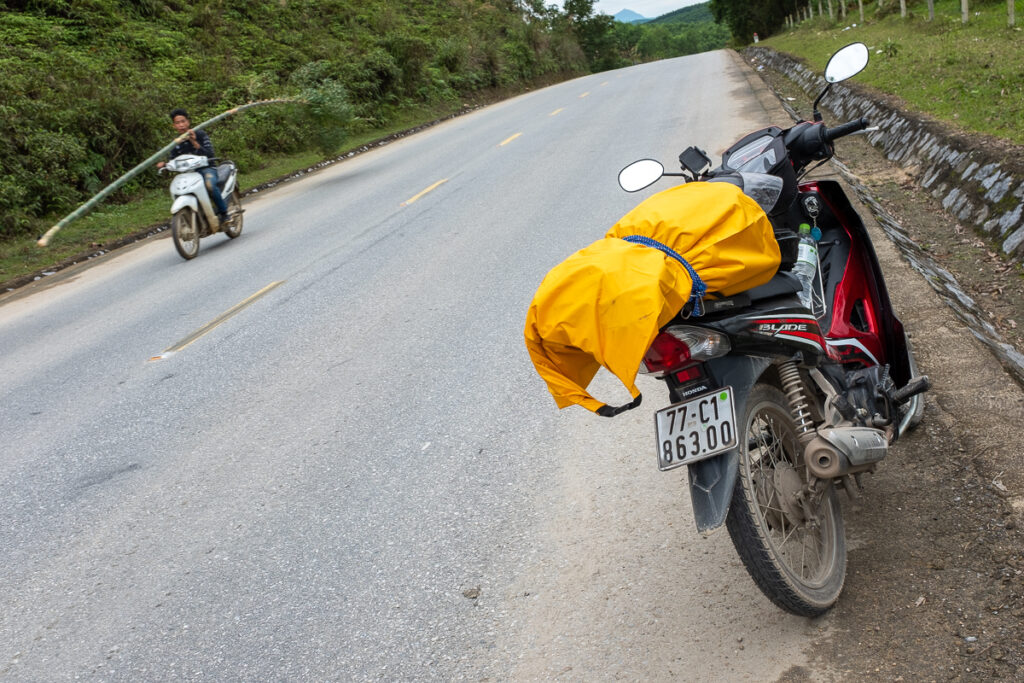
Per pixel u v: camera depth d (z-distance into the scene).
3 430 6.07
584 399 2.66
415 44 29.22
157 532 4.34
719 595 3.20
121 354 7.50
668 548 3.54
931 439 3.77
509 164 14.88
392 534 4.02
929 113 9.96
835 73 4.18
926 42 16.53
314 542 4.05
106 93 16.80
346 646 3.29
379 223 11.67
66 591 3.93
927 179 8.62
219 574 3.89
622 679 2.88
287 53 26.11
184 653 3.37
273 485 4.67
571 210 10.33
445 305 7.45
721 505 2.60
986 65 11.80
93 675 3.31
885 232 6.49
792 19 56.22
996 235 6.65
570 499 4.06
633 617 3.18
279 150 20.94
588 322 2.54
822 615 2.96
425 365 6.11
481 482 4.37
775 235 3.33
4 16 20.45
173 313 8.65
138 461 5.21
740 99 17.98
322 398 5.80
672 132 14.77
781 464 3.07
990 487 3.33
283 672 3.19
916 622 2.82
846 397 3.27
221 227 12.06
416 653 3.19
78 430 5.85
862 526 3.37
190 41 24.20
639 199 10.18
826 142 4.03
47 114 15.60
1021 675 2.49
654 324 2.47
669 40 152.25
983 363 4.21
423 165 16.86
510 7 49.59
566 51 49.78
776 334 2.91
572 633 3.16
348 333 7.12
